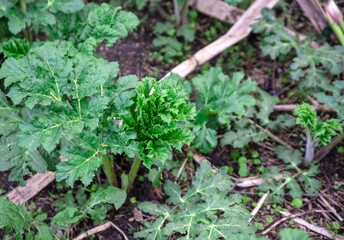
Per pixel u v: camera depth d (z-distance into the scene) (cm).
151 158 150
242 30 223
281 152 195
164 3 247
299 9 244
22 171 164
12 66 148
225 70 225
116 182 184
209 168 175
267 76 224
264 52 209
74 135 146
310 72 203
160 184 183
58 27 187
